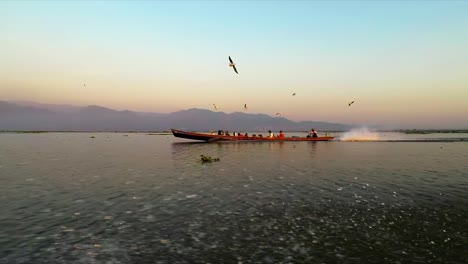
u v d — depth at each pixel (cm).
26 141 7831
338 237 1070
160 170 2561
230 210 1384
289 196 1638
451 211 1355
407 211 1361
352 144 6291
